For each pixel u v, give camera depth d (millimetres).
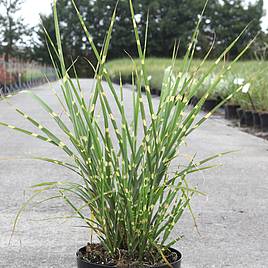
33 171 6617
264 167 7195
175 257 2656
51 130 10664
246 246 3973
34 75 35688
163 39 62188
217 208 5008
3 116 13336
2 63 25125
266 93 12508
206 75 2553
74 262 3578
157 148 2445
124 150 2514
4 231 4215
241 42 49656
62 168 6816
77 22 60094
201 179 6309
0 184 5855
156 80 25281
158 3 62000
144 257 2627
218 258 3707
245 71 15469
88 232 4223
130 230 2555
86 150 2541
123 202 2541
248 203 5219
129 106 15852
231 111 13953
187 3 60688
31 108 15625
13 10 56812
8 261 3576
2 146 8633
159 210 2590
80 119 2592
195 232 4258
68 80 2709
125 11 62625
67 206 4938
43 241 3998
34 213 4711
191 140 9727
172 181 2580
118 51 62969
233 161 7617
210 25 58438
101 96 2500
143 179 2504
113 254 2631
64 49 58719
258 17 56562
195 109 2512
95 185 2588
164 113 2547
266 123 11281
